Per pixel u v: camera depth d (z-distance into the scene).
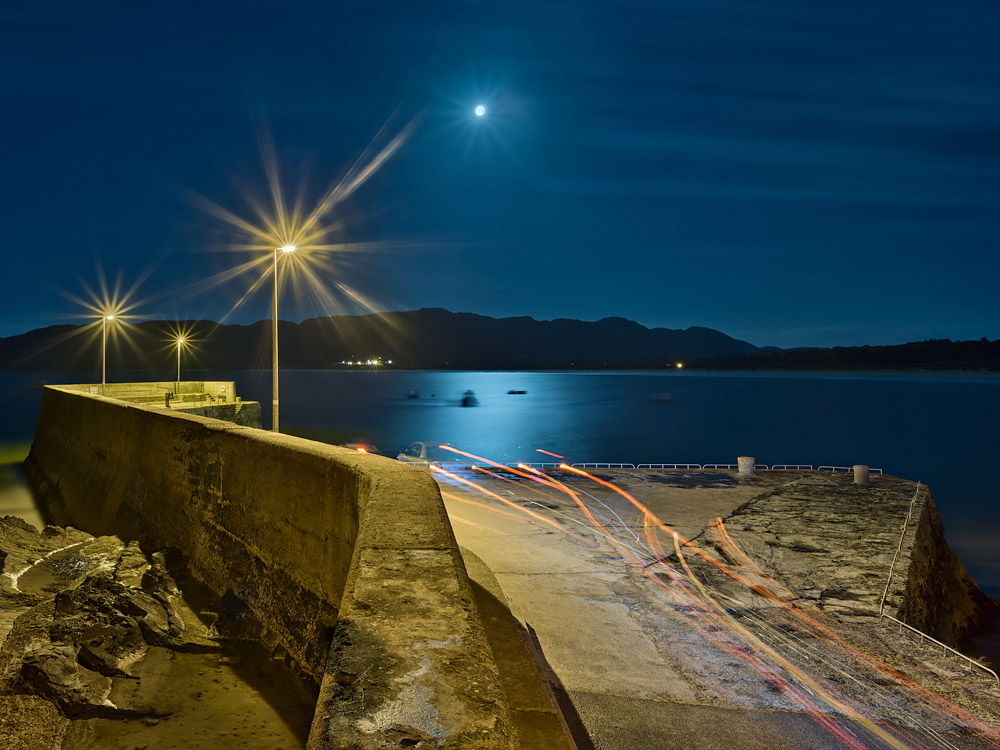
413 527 3.66
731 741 5.67
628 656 7.46
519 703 4.09
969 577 20.88
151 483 10.87
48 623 6.77
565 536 13.16
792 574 11.41
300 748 4.76
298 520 6.17
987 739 5.96
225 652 6.16
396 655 2.15
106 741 4.80
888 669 7.57
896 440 78.31
